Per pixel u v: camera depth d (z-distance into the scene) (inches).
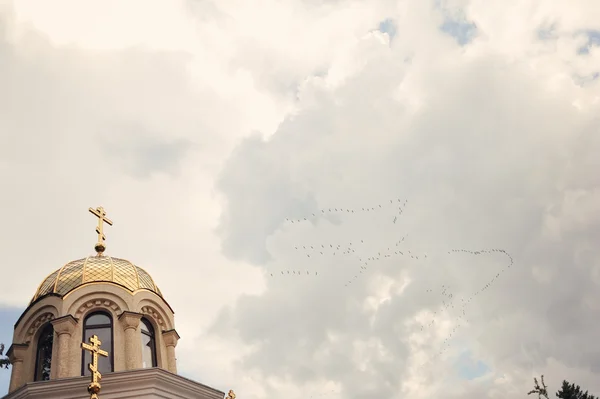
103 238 1234.6
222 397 1046.4
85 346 843.4
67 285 1094.4
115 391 940.0
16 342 1069.1
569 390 1524.4
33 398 909.2
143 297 1112.8
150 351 1094.4
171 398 972.6
